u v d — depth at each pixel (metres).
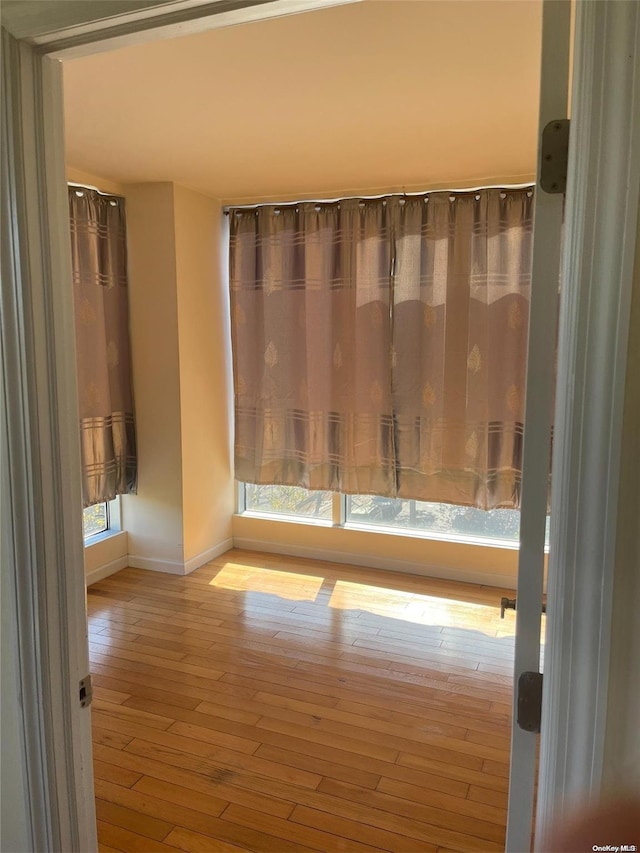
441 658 3.01
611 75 0.72
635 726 0.80
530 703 0.91
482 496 3.75
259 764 2.25
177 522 3.99
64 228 1.17
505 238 3.55
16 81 1.07
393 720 2.51
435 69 2.10
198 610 3.53
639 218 0.72
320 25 1.80
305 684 2.78
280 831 1.94
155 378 3.89
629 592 0.78
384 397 3.91
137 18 0.99
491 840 1.90
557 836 0.71
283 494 4.48
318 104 2.41
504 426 3.67
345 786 2.14
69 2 1.00
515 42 1.90
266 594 3.75
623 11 0.71
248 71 2.11
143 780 2.16
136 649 3.08
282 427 4.22
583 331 0.76
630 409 0.75
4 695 1.23
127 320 3.88
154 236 3.74
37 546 1.15
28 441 1.12
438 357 3.77
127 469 3.98
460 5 1.69
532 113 2.50
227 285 4.26
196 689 2.73
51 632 1.18
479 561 3.93
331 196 3.91
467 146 2.94
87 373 3.59
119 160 3.20
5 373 1.12
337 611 3.53
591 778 0.81
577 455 0.78
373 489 4.04
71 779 1.24
